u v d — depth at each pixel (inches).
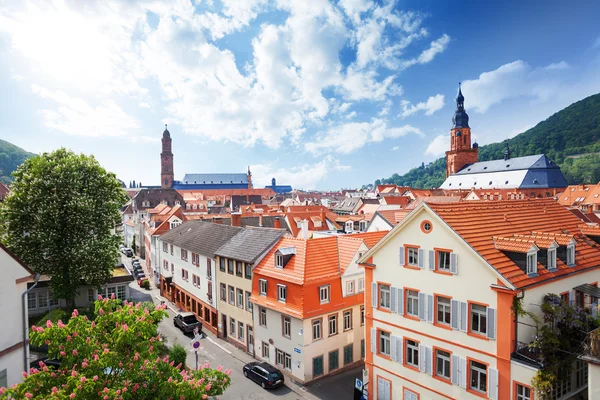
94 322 570.3
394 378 889.5
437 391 795.4
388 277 897.5
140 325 539.2
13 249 1277.1
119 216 1486.2
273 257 1240.8
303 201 6205.7
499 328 686.5
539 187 5393.7
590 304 832.3
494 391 695.1
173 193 4677.7
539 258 749.9
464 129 7017.7
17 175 1355.8
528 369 647.8
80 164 1409.9
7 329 725.3
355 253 1197.1
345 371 1165.7
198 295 1625.2
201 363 1217.4
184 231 1934.1
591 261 838.5
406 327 857.5
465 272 739.4
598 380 529.7
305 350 1067.3
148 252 2571.4
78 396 446.6
